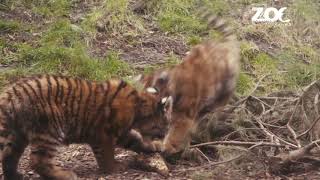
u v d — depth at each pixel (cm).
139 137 1011
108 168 1011
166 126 1036
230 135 1141
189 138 1094
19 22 1644
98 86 985
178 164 1088
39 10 1689
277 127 1140
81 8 1742
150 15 1723
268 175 1032
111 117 981
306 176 1029
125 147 1018
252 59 1573
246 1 1808
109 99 983
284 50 1545
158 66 1513
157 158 1034
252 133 1151
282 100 1226
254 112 1207
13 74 1434
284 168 1039
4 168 928
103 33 1630
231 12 1758
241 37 1669
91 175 1005
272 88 1395
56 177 937
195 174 1001
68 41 1558
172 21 1691
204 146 1121
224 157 1060
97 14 1664
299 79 1320
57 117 941
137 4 1742
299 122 1155
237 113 1161
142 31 1655
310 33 1544
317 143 1037
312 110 1148
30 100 921
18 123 917
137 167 1041
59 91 948
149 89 1041
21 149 930
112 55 1518
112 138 995
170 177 1015
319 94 1159
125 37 1630
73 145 1162
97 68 1464
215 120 1138
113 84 997
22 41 1569
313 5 1359
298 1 1382
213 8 1714
